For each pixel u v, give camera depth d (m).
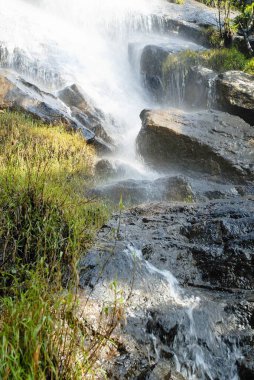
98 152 10.81
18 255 4.14
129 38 18.14
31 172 5.54
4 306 3.12
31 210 4.64
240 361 3.55
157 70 15.42
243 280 4.43
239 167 9.38
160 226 5.33
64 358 2.85
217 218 5.32
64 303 3.10
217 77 12.98
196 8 20.75
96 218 5.43
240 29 17.72
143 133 10.24
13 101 10.58
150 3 20.52
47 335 2.77
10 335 2.75
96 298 3.70
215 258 4.64
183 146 9.82
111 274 4.05
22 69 14.09
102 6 18.66
